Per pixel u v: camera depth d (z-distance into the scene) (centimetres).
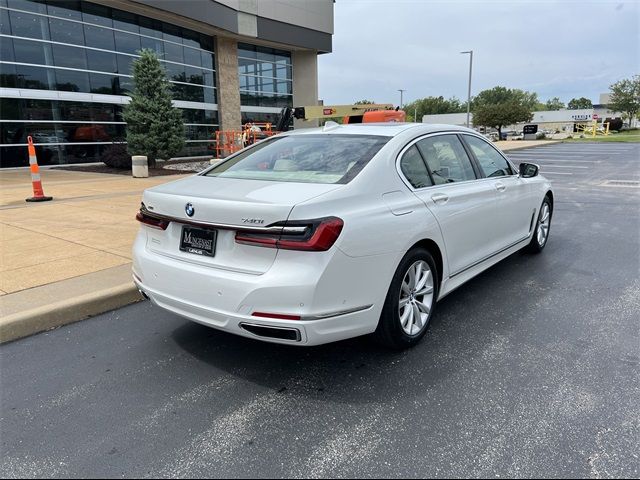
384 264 320
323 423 276
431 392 306
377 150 358
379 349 368
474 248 441
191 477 235
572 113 9362
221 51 2784
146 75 1794
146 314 443
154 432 270
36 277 498
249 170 379
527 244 584
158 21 2366
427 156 398
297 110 2281
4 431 273
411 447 254
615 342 372
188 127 2631
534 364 340
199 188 340
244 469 240
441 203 382
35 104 1861
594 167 1967
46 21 1875
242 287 288
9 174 1630
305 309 281
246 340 388
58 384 322
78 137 2011
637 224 822
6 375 335
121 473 238
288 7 3036
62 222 775
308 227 281
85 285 473
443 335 390
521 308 445
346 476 234
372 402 296
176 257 329
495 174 500
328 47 3397
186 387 317
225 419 281
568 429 266
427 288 376
